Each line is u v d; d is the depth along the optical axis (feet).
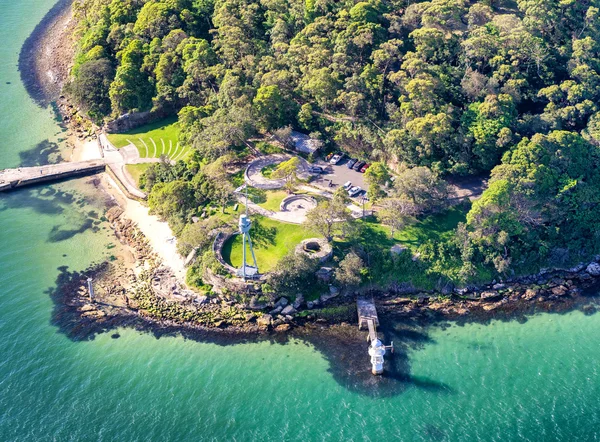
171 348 490.08
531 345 489.26
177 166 634.84
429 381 460.55
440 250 540.93
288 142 640.58
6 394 450.30
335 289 526.57
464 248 539.70
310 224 531.09
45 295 537.24
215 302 524.52
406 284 533.55
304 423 433.07
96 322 512.22
